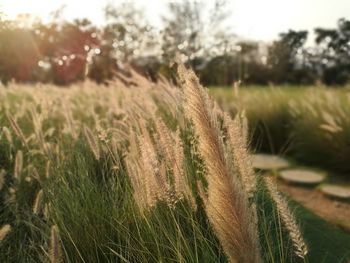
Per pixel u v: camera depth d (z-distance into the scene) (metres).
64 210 2.90
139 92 4.28
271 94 9.80
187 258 2.21
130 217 2.66
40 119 3.79
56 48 34.47
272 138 7.64
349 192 4.72
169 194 2.03
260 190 3.35
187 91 1.22
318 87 9.31
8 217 3.30
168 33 25.69
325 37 40.47
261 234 2.78
